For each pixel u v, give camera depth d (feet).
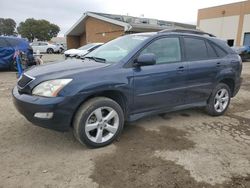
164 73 13.98
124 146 12.60
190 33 16.19
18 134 13.70
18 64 32.27
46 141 12.95
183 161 11.30
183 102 15.62
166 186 9.53
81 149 12.18
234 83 18.37
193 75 15.48
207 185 9.67
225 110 18.29
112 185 9.52
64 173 10.19
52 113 10.88
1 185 9.38
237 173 10.53
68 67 12.51
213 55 17.04
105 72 12.10
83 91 11.30
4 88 25.54
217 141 13.57
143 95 13.46
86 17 77.66
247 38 96.78
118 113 12.64
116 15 79.41
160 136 13.93
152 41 13.98
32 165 10.71
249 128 15.74
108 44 15.80
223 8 104.22
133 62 13.06
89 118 11.81
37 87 11.32
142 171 10.44
